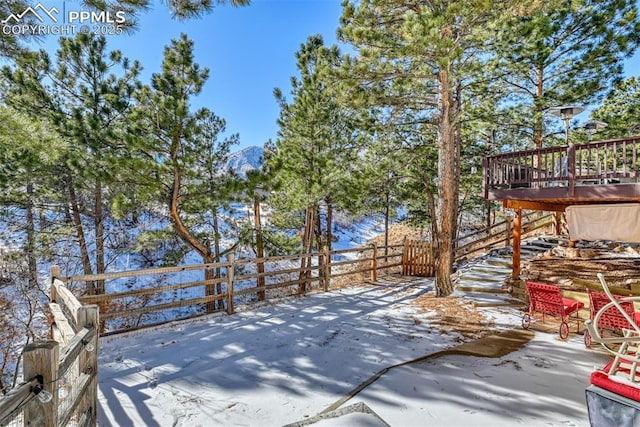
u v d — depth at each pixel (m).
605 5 8.65
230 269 5.95
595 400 2.04
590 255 7.09
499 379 3.41
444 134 7.12
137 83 8.17
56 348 1.72
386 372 3.58
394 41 6.48
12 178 6.89
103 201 9.18
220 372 3.65
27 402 1.52
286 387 3.32
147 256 11.67
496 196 6.75
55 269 4.59
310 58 10.23
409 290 7.75
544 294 4.78
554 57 9.41
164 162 6.82
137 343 4.52
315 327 5.12
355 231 21.78
